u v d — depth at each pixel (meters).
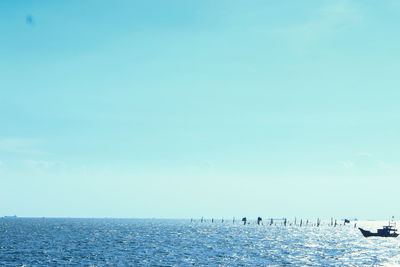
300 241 133.88
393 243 129.38
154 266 71.56
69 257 82.06
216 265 73.69
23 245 106.44
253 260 81.12
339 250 103.50
